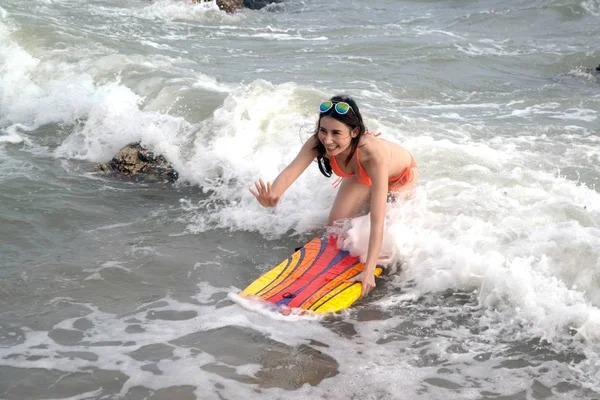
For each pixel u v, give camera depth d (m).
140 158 7.87
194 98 8.98
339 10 19.52
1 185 7.27
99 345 4.57
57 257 5.82
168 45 14.05
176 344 4.57
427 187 6.41
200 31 16.16
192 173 7.58
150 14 17.38
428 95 10.58
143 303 5.12
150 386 4.13
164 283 5.42
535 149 7.69
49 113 9.38
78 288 5.32
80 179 7.60
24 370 4.29
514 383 4.12
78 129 8.89
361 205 5.76
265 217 6.55
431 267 5.33
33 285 5.35
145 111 8.95
